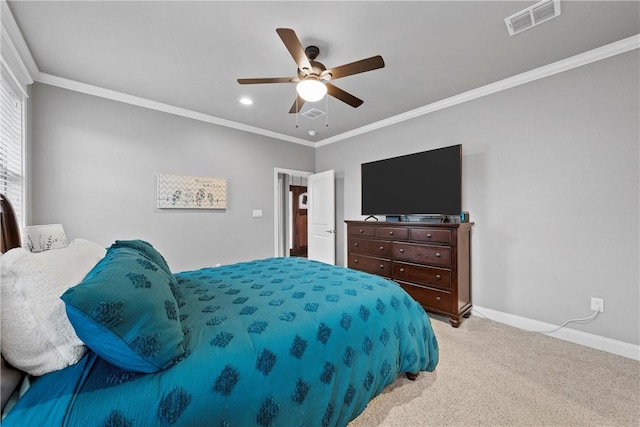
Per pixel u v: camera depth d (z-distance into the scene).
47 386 0.81
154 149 3.29
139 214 3.18
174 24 1.92
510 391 1.69
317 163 5.09
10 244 1.30
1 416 0.73
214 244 3.81
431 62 2.40
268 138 4.44
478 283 2.95
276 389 1.02
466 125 3.04
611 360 2.05
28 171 2.42
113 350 0.81
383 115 3.70
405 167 3.33
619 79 2.13
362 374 1.34
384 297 1.63
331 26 1.94
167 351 0.88
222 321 1.18
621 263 2.14
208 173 3.76
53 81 2.62
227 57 2.32
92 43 2.12
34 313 0.84
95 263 1.27
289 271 2.12
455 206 2.85
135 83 2.78
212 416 0.86
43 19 1.85
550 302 2.48
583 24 1.91
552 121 2.46
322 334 1.24
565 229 2.40
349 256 3.69
